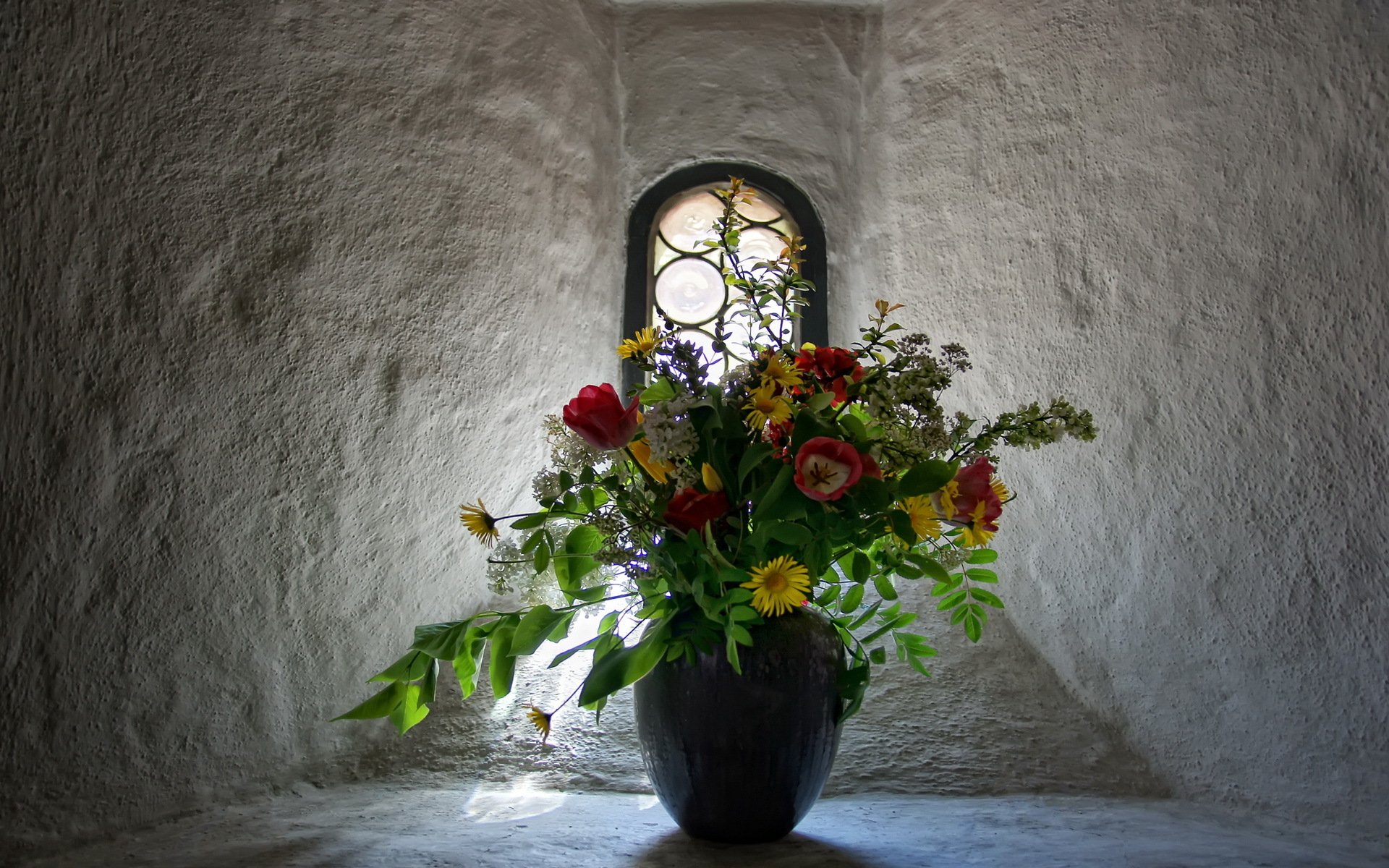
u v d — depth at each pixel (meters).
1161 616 1.17
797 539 0.90
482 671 1.33
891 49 1.62
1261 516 1.06
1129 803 1.14
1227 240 1.10
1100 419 1.25
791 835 0.98
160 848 0.92
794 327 1.60
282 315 1.10
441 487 1.30
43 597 0.89
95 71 0.92
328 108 1.15
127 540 0.97
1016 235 1.38
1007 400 1.38
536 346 1.42
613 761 1.21
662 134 1.65
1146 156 1.20
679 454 0.90
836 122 1.66
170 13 0.98
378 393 1.20
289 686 1.14
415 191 1.26
